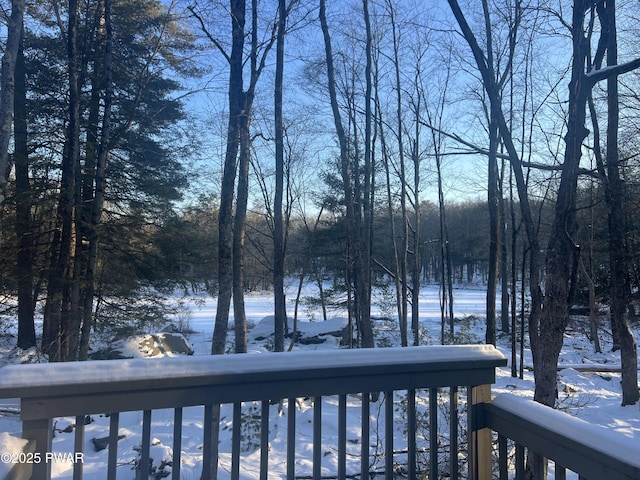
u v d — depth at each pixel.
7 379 1.72
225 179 7.70
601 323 22.84
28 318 14.53
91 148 12.74
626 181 9.52
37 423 1.77
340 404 2.14
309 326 18.98
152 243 14.41
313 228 19.75
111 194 13.73
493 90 6.36
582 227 16.34
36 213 13.23
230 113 7.96
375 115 16.64
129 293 13.95
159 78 14.59
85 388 1.79
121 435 6.65
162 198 14.14
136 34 14.12
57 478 4.48
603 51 6.62
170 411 8.36
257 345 17.28
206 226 15.59
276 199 12.33
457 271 61.78
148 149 14.16
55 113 13.14
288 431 2.08
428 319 26.11
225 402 1.97
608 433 1.76
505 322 21.30
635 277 16.31
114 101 13.63
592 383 12.39
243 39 8.13
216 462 2.14
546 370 5.81
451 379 2.29
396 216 24.16
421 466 4.78
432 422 2.28
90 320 11.40
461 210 43.25
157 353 14.03
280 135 11.61
